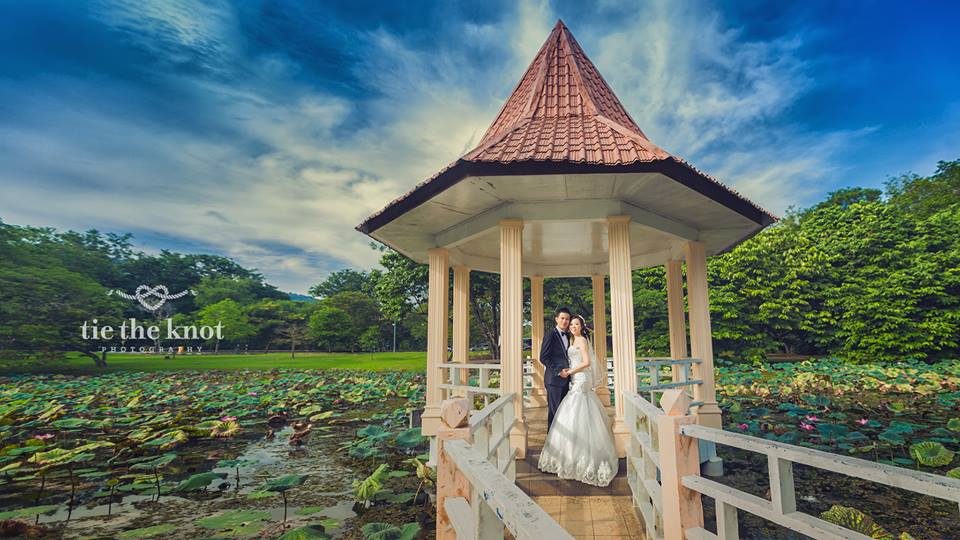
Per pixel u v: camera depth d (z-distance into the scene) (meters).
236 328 42.12
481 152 4.90
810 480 5.18
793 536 3.75
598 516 3.75
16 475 5.76
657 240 7.09
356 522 4.25
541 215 5.43
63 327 25.34
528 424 6.87
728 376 13.69
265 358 35.12
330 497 4.93
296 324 46.25
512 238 5.41
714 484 2.20
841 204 27.36
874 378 12.03
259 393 13.06
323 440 7.65
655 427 3.07
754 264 19.70
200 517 4.40
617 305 5.14
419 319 45.56
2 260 25.23
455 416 2.02
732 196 5.41
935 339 17.78
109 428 8.66
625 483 4.39
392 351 50.47
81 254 34.16
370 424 8.92
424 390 12.94
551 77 6.48
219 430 7.58
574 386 4.68
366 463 6.26
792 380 12.61
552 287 21.50
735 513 2.15
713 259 20.41
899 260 19.02
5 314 23.75
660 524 2.87
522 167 4.53
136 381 18.00
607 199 5.34
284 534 3.74
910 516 4.20
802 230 23.31
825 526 1.67
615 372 5.07
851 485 5.00
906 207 25.23
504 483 1.29
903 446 5.93
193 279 51.81
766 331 20.05
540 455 4.73
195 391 13.89
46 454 5.55
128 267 44.94
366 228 6.72
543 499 4.09
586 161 4.45
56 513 4.53
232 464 5.38
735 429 7.34
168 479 5.61
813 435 6.73
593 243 7.52
